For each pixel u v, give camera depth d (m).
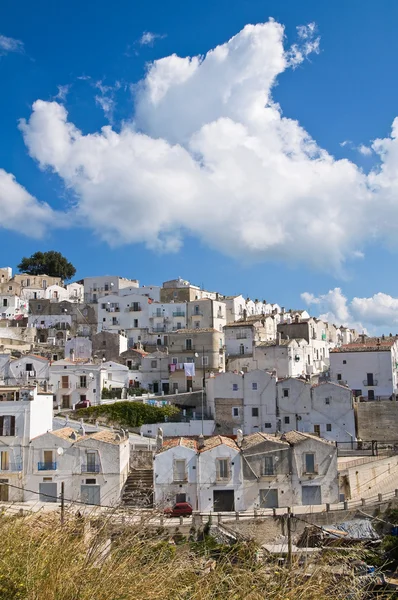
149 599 9.85
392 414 73.19
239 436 58.75
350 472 56.75
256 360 91.75
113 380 91.00
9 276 151.50
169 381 93.50
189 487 53.03
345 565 11.40
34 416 56.47
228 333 97.75
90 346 102.25
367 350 83.88
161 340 112.31
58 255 163.62
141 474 58.28
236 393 75.69
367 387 82.88
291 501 53.31
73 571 10.03
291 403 74.25
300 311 130.25
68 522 12.01
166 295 124.88
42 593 9.54
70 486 53.56
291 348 92.00
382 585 12.03
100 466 53.66
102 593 9.68
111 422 76.62
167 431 75.06
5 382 82.50
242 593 10.50
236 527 41.31
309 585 10.52
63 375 84.38
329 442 56.50
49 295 137.25
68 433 58.25
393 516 47.09
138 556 11.06
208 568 11.52
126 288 127.56
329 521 45.69
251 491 53.28
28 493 53.69
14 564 10.13
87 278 134.50
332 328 128.25
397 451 66.81
